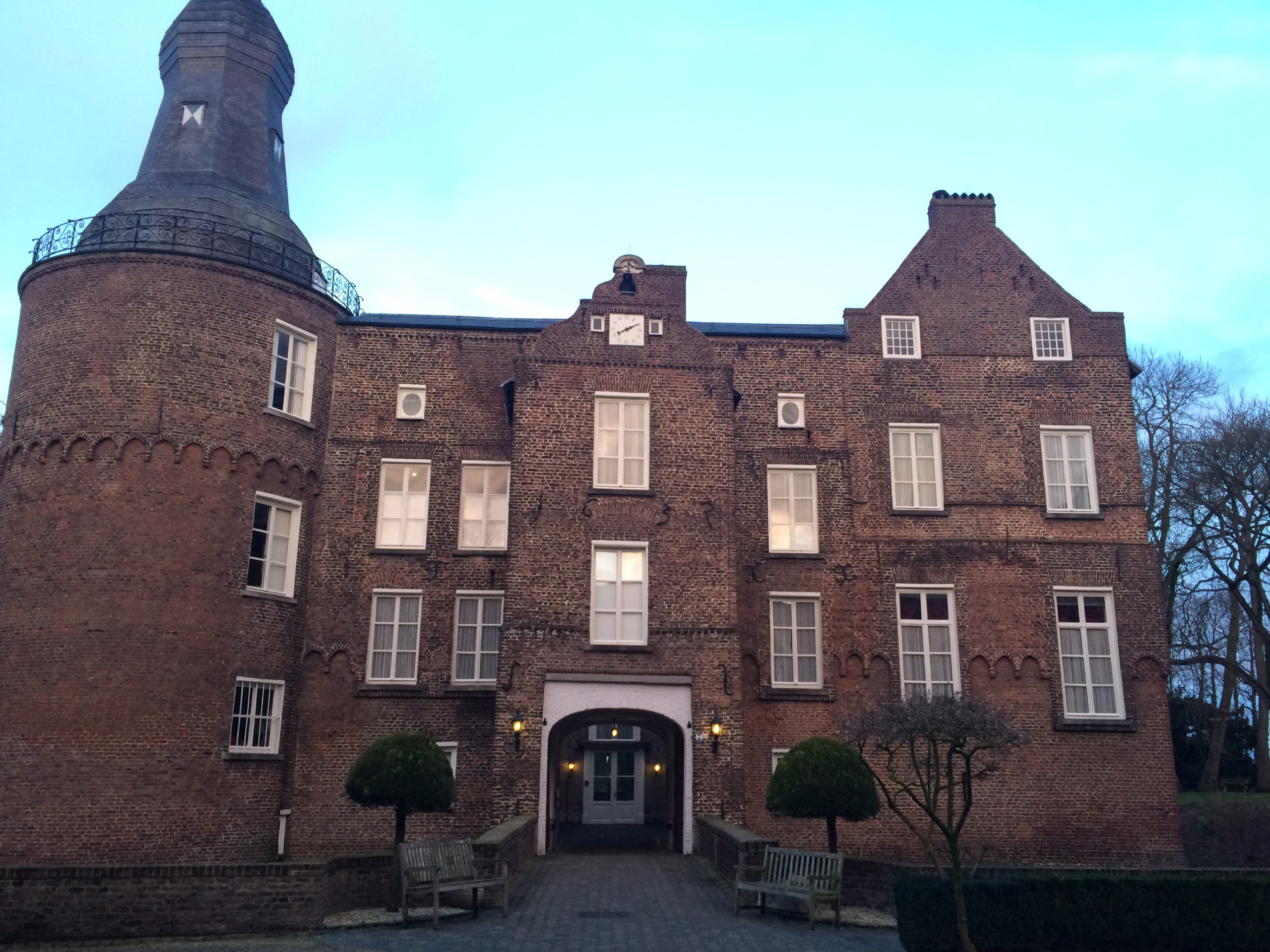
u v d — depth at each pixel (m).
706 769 22.94
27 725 21.66
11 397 24.44
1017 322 28.70
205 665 22.89
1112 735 25.88
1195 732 41.19
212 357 24.33
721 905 17.17
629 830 33.78
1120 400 28.20
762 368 28.09
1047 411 28.05
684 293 26.73
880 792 25.44
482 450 27.25
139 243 24.73
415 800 18.47
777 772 19.31
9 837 21.08
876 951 14.29
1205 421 38.19
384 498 26.89
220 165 27.72
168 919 15.86
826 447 27.58
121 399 23.41
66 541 22.64
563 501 24.45
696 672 23.53
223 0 29.53
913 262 29.12
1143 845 25.16
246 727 23.72
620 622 23.95
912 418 27.89
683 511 24.66
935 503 27.47
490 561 26.47
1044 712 25.94
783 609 26.61
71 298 24.19
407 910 16.16
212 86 28.62
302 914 15.99
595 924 15.77
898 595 26.73
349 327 27.70
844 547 26.88
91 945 15.53
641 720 25.56
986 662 26.25
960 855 23.38
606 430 25.19
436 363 27.72
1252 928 14.45
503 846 17.42
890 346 28.45
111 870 15.97
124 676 22.08
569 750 37.78
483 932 15.30
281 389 25.81
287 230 27.80
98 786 21.47
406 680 25.64
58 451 23.19
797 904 17.02
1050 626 26.52
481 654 26.05
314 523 26.22
